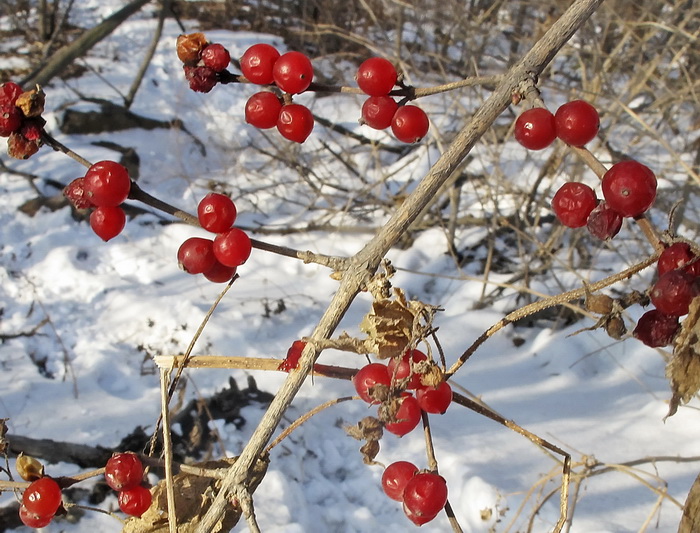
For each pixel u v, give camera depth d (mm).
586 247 4156
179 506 1153
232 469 992
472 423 3090
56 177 4559
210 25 6750
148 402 3143
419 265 4277
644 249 3902
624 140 4379
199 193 4754
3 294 3758
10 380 3174
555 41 1061
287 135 1184
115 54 6082
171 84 5812
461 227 4488
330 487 2844
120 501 1116
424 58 5215
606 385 3316
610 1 3869
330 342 921
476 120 1023
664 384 3266
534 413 3125
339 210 4395
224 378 3244
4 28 6125
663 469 2775
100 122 5035
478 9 4965
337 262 965
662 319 819
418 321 905
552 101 4488
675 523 2514
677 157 3041
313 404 3160
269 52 1177
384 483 1063
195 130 5348
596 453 2854
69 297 3801
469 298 3953
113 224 1075
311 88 1193
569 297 872
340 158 4711
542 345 3574
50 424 2916
